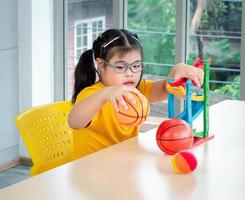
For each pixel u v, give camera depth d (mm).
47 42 3926
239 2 3473
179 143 1590
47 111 1961
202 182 1370
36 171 1875
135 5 3773
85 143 1915
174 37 3674
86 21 3928
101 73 1925
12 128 3871
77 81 2035
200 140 1736
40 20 3855
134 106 1614
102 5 3857
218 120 2055
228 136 1826
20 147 3965
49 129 1950
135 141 1764
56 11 3939
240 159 1568
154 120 3592
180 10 3584
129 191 1301
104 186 1333
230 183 1365
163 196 1272
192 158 1437
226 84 3600
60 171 1442
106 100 1692
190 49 3682
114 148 1677
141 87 2174
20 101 3916
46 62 3936
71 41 3984
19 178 3693
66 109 2027
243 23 3367
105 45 1882
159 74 3771
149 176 1413
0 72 3707
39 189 1307
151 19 3738
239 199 1261
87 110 1713
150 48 3771
